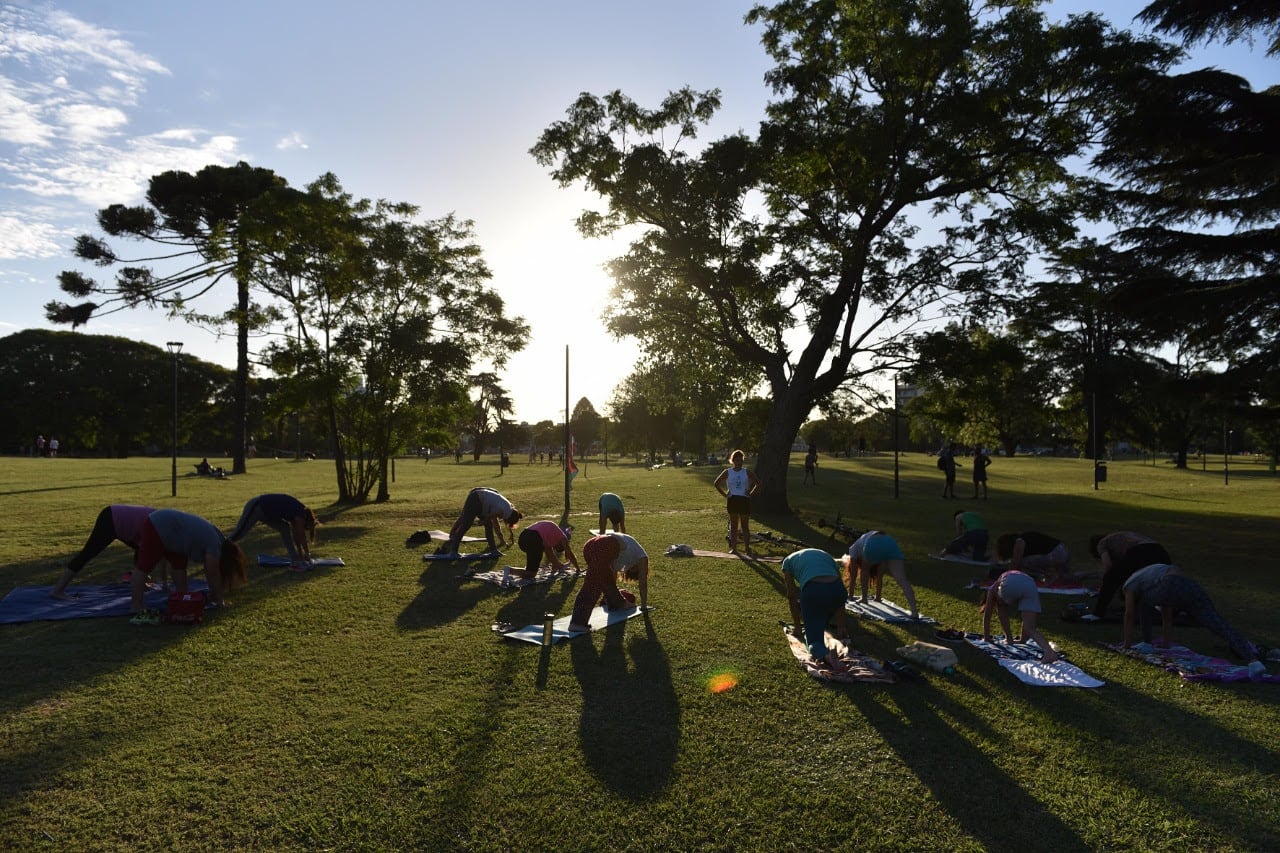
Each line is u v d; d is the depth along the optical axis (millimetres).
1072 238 17609
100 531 8414
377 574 10633
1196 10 14461
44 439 60312
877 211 18766
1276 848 3768
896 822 3990
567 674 6277
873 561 8664
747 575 10781
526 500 22766
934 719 5375
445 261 22703
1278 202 13992
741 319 20453
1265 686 6145
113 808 4039
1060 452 92000
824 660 6422
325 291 21297
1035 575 10781
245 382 37781
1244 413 16000
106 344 68875
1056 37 15961
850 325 19688
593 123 18562
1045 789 4348
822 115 18719
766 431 19812
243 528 10977
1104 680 6273
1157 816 4051
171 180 31562
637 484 30188
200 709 5434
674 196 17969
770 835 3863
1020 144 17719
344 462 23250
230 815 3996
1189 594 6809
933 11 16391
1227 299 14273
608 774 4488
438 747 4832
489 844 3764
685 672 6363
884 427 25859
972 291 18062
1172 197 16391
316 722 5223
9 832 3779
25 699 5566
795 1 18469
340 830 3877
